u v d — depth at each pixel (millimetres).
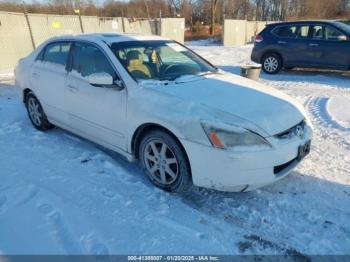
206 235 2740
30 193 3330
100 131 3898
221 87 3574
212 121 2881
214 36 35031
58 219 2912
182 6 48375
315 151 4395
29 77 4973
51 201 3180
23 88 5172
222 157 2826
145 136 3385
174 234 2742
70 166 3924
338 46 9484
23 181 3574
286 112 3229
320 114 6051
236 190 2967
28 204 3135
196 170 2988
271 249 2598
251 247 2617
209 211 3066
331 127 5328
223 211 3066
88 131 4109
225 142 2824
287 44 10273
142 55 3918
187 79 3736
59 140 4754
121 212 3025
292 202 3201
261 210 3078
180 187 3215
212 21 39844
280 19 51125
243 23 26188
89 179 3615
